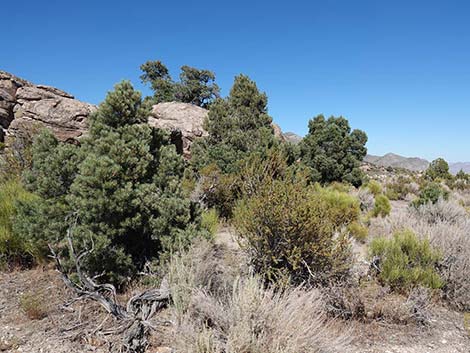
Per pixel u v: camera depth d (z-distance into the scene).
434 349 3.53
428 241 5.25
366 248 6.06
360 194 13.91
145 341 3.05
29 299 3.86
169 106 20.34
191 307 3.11
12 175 8.05
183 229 4.88
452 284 4.77
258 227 4.32
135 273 4.54
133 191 4.55
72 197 4.46
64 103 15.49
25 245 4.97
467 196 20.17
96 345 3.11
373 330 3.80
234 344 2.55
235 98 17.75
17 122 14.21
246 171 8.52
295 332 2.66
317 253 4.12
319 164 19.62
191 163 14.08
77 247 4.18
